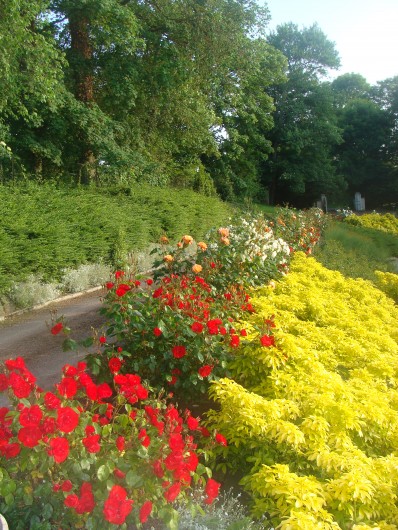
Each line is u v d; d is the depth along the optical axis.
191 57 20.03
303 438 3.68
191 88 21.38
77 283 11.82
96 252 13.01
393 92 57.66
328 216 23.53
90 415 3.22
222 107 26.72
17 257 10.27
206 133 22.81
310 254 13.82
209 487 3.03
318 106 46.62
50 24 18.67
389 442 4.39
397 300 13.17
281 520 3.24
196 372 4.96
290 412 4.09
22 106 14.62
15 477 2.86
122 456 2.92
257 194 44.78
